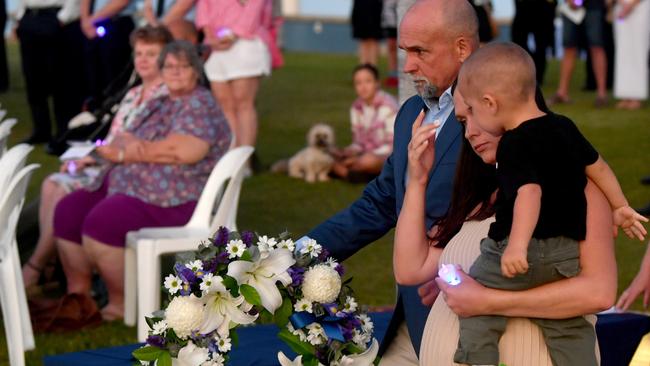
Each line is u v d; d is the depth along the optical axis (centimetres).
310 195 1028
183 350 377
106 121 824
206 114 700
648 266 481
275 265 379
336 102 1544
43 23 1200
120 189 698
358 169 1066
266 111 1471
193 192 693
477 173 394
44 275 767
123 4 1099
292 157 1120
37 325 677
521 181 340
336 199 1013
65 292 760
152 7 1057
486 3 1313
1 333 673
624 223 355
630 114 1378
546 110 359
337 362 385
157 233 670
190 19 1073
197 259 382
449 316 375
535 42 1617
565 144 344
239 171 682
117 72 1106
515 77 344
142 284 641
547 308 351
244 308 378
